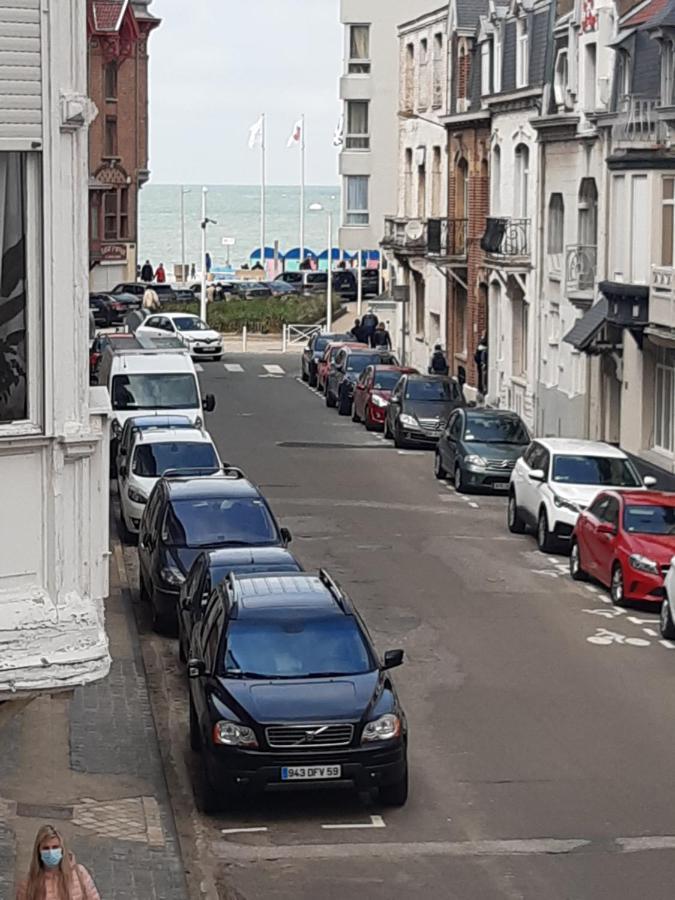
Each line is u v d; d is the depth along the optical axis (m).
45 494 9.07
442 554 25.45
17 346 8.96
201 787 14.21
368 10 71.94
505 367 44.44
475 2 49.91
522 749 15.48
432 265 53.94
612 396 36.94
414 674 18.19
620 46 34.38
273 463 35.12
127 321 62.56
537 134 40.84
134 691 17.28
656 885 12.13
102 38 68.69
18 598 9.01
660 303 31.52
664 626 19.94
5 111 8.77
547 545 25.56
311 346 53.84
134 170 71.81
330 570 23.92
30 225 8.92
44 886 9.38
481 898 11.87
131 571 24.00
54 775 14.45
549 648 19.47
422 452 37.75
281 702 13.62
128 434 28.14
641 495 22.78
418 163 56.06
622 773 14.78
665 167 32.00
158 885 11.91
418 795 14.17
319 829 13.36
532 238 41.66
